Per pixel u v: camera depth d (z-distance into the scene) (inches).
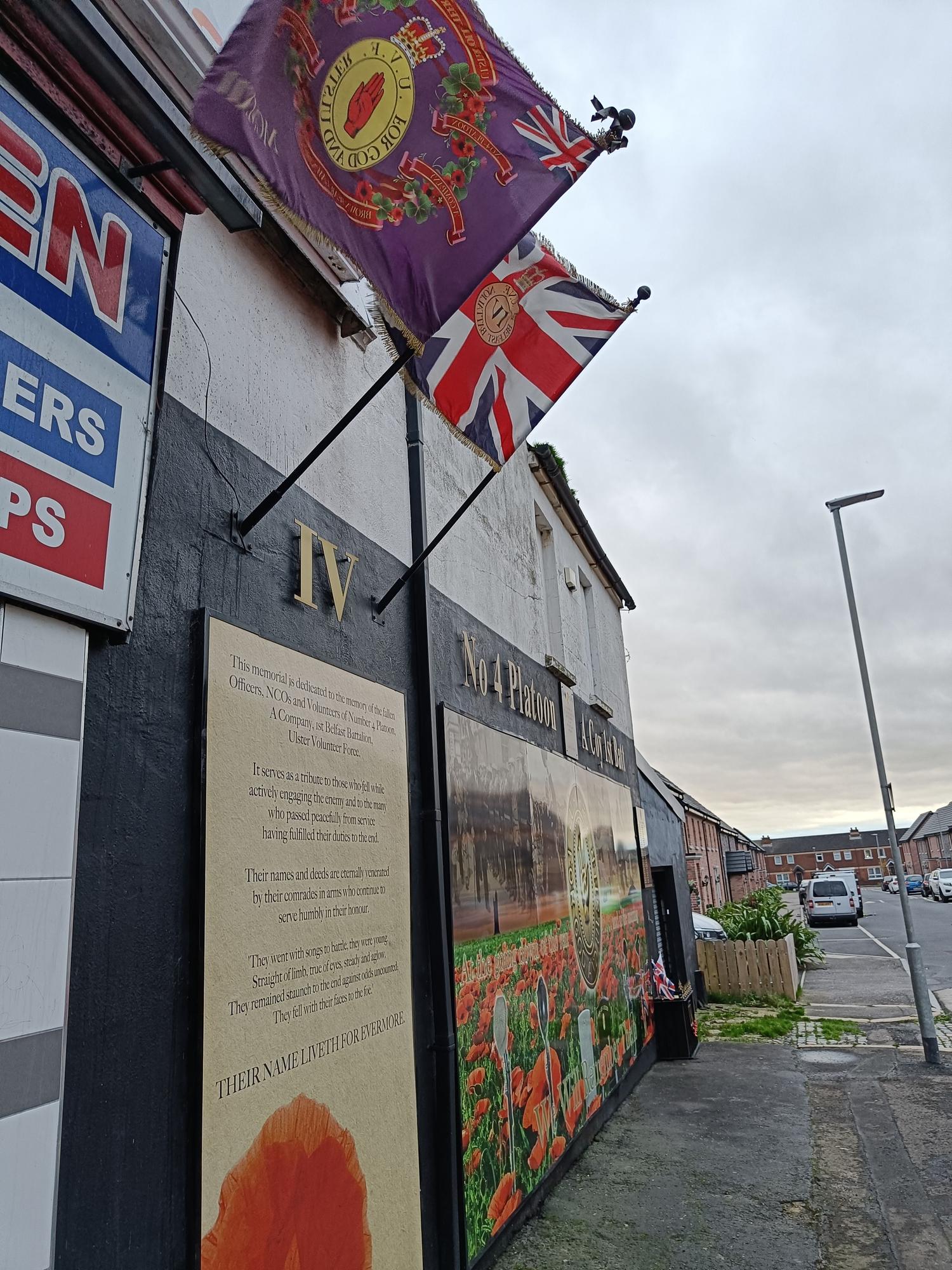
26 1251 83.0
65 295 100.9
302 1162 129.4
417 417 219.9
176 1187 105.8
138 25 121.6
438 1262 170.7
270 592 146.0
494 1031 208.2
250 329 152.5
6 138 95.5
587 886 317.1
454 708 221.6
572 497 379.9
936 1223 205.0
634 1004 359.9
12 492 90.9
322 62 112.0
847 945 952.9
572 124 140.6
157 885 109.8
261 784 132.1
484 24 133.0
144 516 110.4
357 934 154.4
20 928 87.5
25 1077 85.6
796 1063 373.1
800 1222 207.8
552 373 182.2
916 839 4077.3
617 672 479.8
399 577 200.7
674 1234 202.1
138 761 109.6
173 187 118.3
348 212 115.9
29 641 93.2
